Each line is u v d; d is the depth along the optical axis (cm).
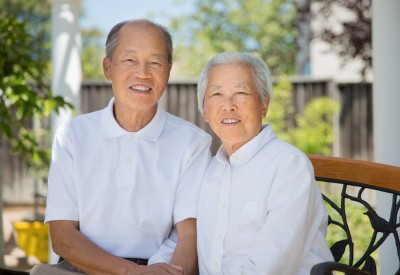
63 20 588
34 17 1970
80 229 295
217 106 272
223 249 268
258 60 277
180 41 2016
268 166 265
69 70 591
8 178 1065
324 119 930
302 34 1198
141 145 295
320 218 266
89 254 279
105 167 292
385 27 380
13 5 1944
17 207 1039
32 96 488
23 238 619
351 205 672
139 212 292
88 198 291
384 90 381
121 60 288
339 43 980
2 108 505
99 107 984
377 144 386
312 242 264
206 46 1973
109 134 294
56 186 292
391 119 379
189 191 293
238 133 271
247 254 262
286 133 936
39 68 521
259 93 274
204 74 280
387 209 362
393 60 378
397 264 355
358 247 591
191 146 298
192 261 286
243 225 264
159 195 295
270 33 1950
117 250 294
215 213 276
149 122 298
